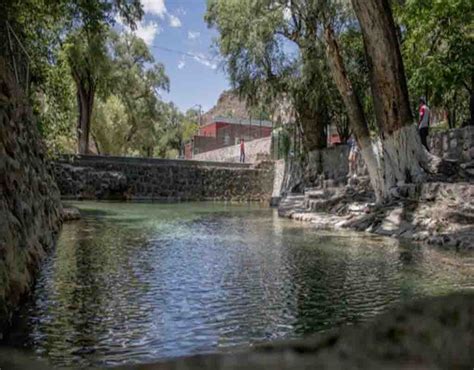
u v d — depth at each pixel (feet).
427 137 34.01
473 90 36.24
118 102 87.61
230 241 21.30
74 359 7.14
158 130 120.57
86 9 21.88
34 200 15.90
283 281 12.89
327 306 10.34
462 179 27.37
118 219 31.40
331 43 31.48
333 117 51.88
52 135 30.76
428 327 3.34
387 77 28.25
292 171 57.36
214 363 3.26
